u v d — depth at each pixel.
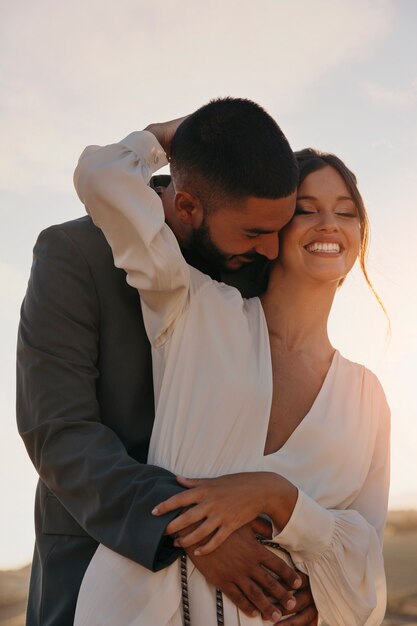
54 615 2.42
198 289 2.36
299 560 2.27
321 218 2.45
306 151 2.55
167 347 2.33
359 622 2.31
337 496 2.38
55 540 2.47
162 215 2.31
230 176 2.31
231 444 2.27
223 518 2.15
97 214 2.31
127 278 2.33
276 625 2.25
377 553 2.37
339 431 2.40
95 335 2.45
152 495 2.18
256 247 2.41
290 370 2.44
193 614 2.18
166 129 2.57
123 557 2.21
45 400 2.35
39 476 2.46
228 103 2.42
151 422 2.48
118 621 2.17
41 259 2.48
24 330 2.44
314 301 2.48
